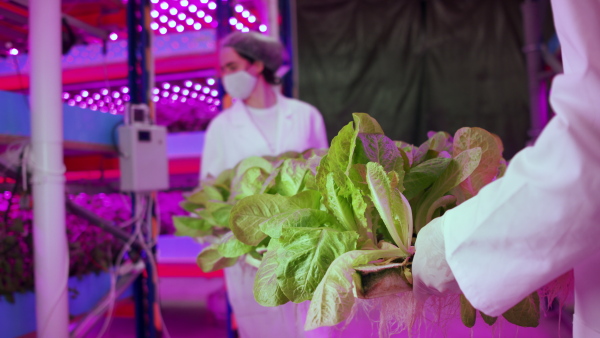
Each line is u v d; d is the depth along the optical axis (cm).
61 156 162
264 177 79
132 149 208
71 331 180
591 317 56
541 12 329
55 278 158
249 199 61
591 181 43
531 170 46
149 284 218
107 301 189
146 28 222
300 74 455
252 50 208
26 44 222
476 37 432
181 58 289
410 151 66
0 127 158
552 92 50
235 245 67
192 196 98
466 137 63
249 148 209
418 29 440
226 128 214
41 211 158
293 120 219
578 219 43
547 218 44
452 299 53
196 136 313
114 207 243
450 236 48
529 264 45
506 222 45
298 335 59
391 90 445
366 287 47
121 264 208
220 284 374
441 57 438
